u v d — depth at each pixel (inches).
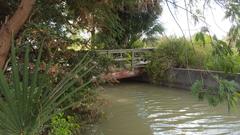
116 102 518.6
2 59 159.6
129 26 693.3
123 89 634.8
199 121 401.7
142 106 492.1
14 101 80.7
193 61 606.2
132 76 684.7
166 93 594.9
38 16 259.4
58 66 247.6
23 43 233.8
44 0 262.8
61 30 280.7
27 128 81.4
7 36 161.2
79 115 320.5
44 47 247.3
